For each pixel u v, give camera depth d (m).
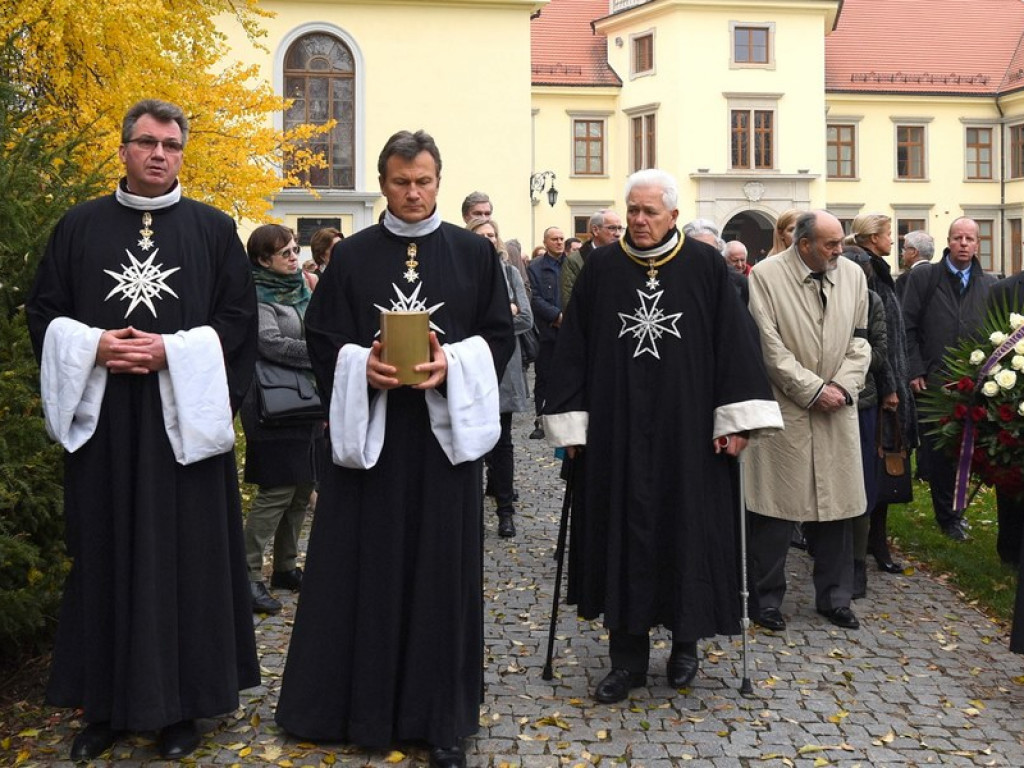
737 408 4.68
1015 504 6.79
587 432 4.83
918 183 43.72
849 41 44.41
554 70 40.25
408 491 4.18
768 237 40.94
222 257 4.32
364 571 4.18
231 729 4.38
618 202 40.62
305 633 4.25
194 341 4.07
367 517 4.19
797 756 4.25
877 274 6.59
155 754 4.15
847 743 4.38
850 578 5.92
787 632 5.72
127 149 4.15
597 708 4.68
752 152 38.69
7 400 4.39
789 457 5.76
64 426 4.01
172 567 4.06
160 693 4.00
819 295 5.84
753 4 38.22
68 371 3.99
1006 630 5.83
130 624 4.02
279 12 25.08
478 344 4.24
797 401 5.73
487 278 4.41
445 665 4.14
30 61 8.72
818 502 5.72
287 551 6.22
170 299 4.13
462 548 4.18
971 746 4.37
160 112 4.14
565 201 40.41
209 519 4.15
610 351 4.82
